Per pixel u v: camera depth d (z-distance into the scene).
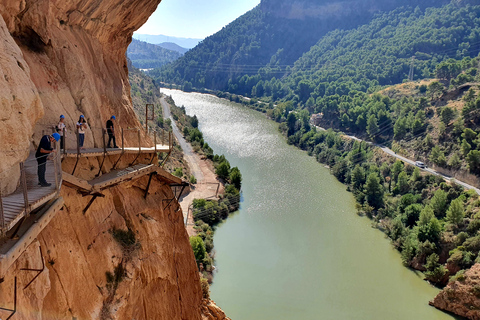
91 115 22.39
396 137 146.12
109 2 24.95
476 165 108.19
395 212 96.75
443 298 62.69
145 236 23.92
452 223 82.69
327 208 100.38
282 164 135.25
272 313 59.00
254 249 76.81
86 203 18.56
